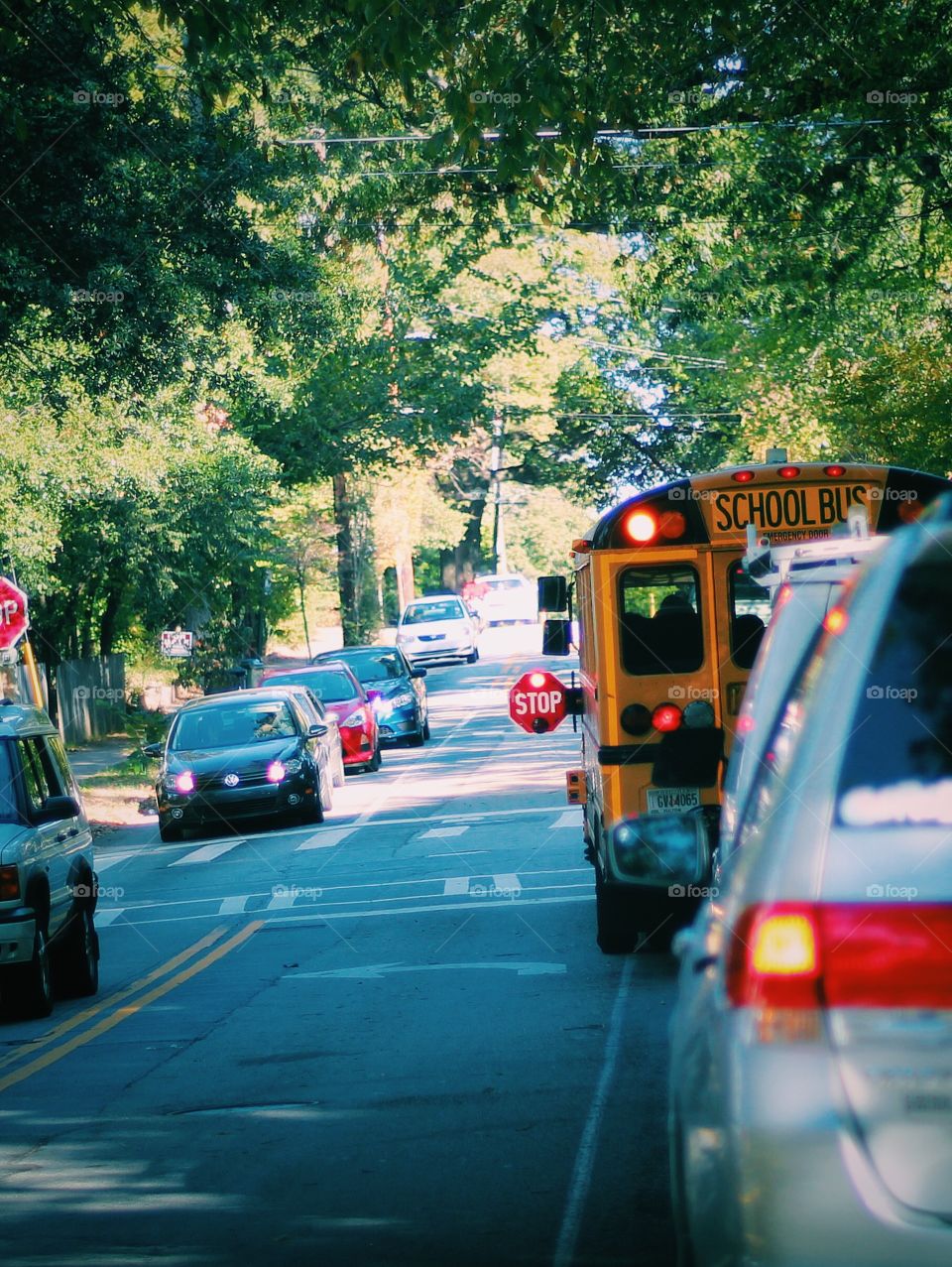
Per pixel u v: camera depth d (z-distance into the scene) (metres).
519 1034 12.72
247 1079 11.65
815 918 4.25
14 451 36.72
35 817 15.98
